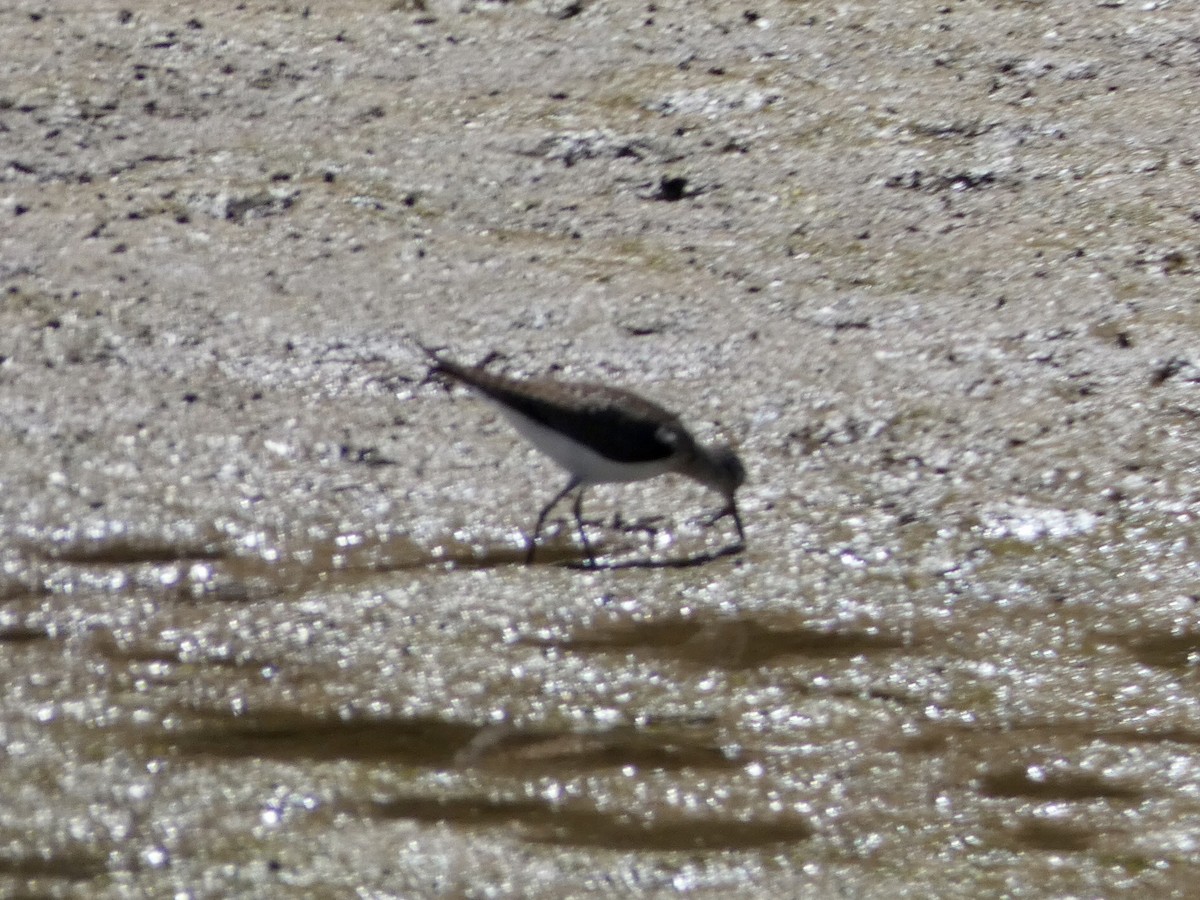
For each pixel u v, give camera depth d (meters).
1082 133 38.38
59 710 21.64
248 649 23.22
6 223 34.22
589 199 36.16
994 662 23.23
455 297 32.78
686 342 31.48
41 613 23.89
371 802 19.92
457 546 26.12
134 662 22.81
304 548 25.84
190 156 37.03
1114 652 23.44
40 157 36.50
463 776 20.52
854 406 29.69
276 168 36.75
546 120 38.72
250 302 32.31
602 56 41.47
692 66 41.03
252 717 21.69
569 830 19.52
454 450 28.48
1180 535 26.22
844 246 34.56
